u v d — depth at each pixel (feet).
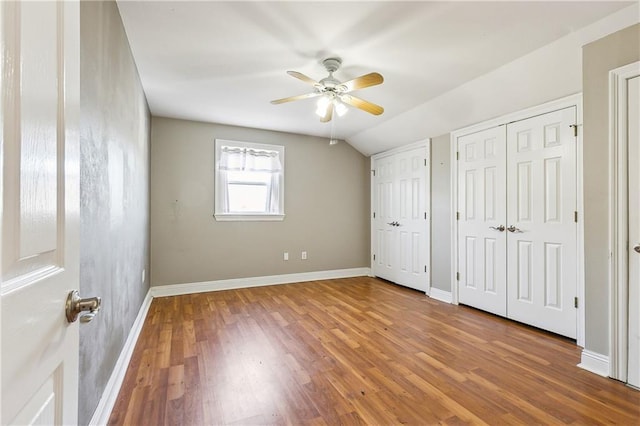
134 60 7.64
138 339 7.89
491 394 5.50
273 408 5.11
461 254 11.09
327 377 6.07
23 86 1.57
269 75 8.56
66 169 2.09
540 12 5.82
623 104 5.87
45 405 1.78
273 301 11.46
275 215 14.28
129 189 7.17
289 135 14.80
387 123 12.86
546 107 8.45
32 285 1.63
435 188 12.26
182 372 6.25
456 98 9.85
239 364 6.59
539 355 7.04
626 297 5.84
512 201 9.39
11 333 1.44
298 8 5.74
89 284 4.12
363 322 9.23
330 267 15.76
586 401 5.28
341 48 7.14
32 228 1.64
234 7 5.70
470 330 8.59
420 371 6.31
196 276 12.83
